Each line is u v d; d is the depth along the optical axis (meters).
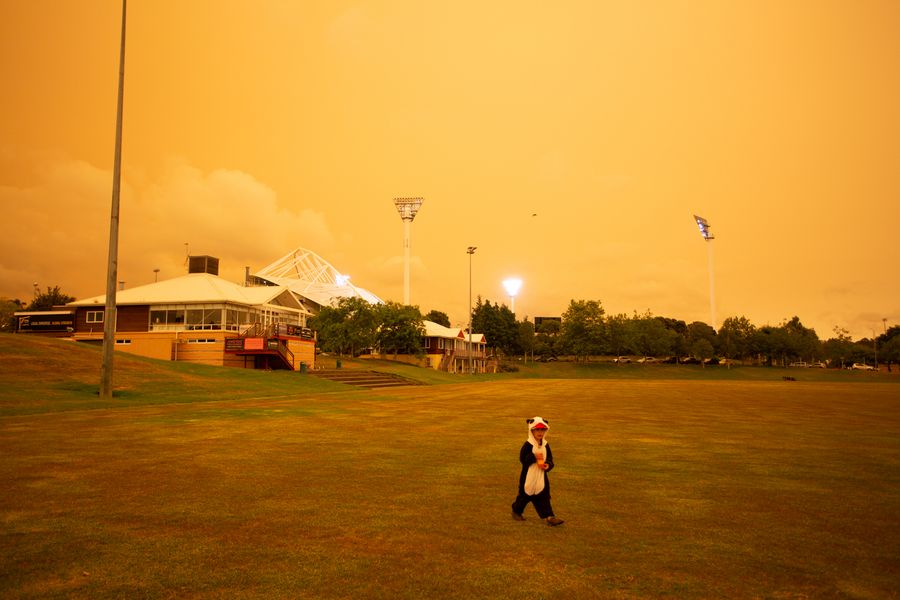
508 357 136.88
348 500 8.45
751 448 13.84
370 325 83.00
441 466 11.23
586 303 118.00
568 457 12.49
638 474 10.59
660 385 53.09
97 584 5.28
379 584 5.30
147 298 50.44
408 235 104.69
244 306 52.66
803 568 5.79
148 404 24.95
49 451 12.59
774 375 104.75
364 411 23.34
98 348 38.69
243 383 35.38
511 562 5.89
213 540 6.55
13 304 84.94
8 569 5.63
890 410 25.05
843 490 9.30
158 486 9.30
